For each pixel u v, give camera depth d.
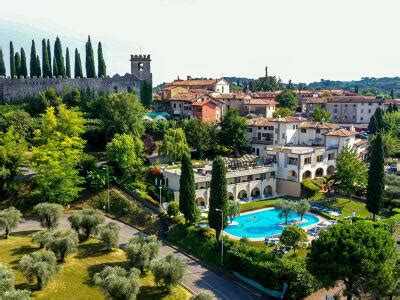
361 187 103.44
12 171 96.62
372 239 50.88
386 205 95.75
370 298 55.69
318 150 113.25
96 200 97.25
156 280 59.47
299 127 128.88
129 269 65.12
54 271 59.31
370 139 139.12
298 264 62.09
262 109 159.88
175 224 84.75
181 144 114.50
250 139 131.88
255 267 64.44
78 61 159.50
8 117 117.44
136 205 93.44
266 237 78.88
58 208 77.88
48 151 92.81
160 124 131.88
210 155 125.56
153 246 65.69
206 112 147.62
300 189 107.50
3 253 68.44
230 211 85.12
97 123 126.56
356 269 49.47
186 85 190.25
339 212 93.75
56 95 145.25
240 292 62.72
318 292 62.28
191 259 73.81
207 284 64.88
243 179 106.12
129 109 119.50
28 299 47.75
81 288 59.12
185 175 80.56
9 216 75.00
